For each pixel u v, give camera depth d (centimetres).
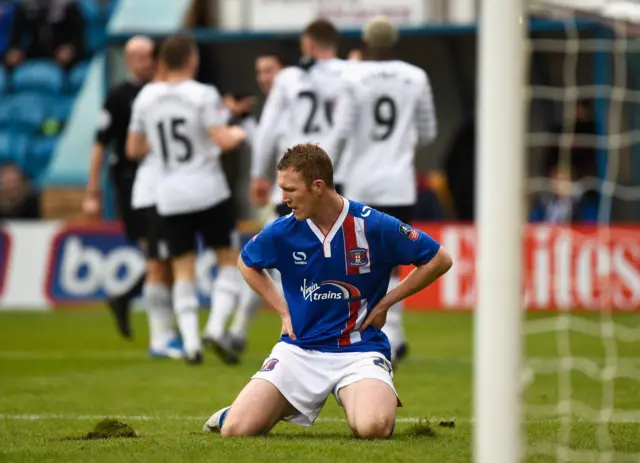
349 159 3262
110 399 2692
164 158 3462
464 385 2922
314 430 2102
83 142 6425
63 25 7538
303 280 1948
